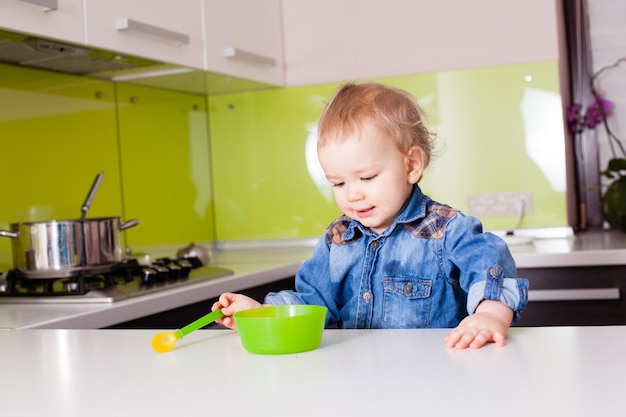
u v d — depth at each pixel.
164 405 0.67
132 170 2.49
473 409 0.60
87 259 1.83
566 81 2.79
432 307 1.31
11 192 2.03
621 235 2.49
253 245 2.85
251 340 0.87
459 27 2.57
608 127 2.79
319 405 0.64
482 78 2.55
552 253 2.06
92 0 1.81
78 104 2.27
